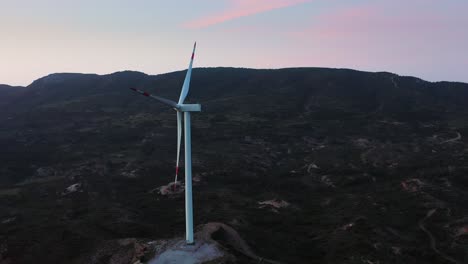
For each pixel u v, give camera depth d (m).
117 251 53.09
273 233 67.94
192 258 48.62
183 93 51.31
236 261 49.44
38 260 53.88
